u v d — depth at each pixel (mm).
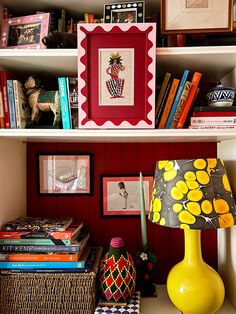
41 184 1513
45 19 1227
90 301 1136
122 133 1111
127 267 1185
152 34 1081
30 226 1221
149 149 1512
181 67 1265
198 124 1153
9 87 1163
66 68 1283
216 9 1103
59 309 1143
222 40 1141
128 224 1508
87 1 1273
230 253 1294
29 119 1246
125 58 1100
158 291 1392
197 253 1173
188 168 1066
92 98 1111
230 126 1139
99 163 1513
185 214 1025
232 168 1278
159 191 1121
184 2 1111
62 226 1225
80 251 1221
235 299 1232
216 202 1042
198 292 1095
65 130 1124
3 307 1154
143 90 1103
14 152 1373
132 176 1504
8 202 1305
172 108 1160
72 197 1513
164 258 1502
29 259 1174
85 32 1092
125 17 1186
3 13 1302
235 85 1248
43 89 1289
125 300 1166
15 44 1237
